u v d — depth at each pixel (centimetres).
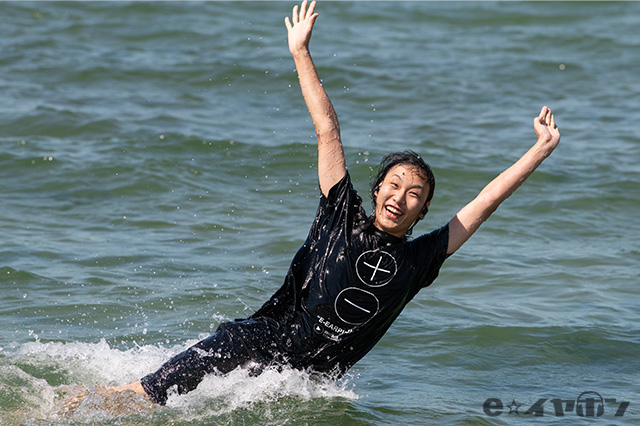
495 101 3462
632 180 2533
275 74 3550
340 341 1105
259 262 1817
